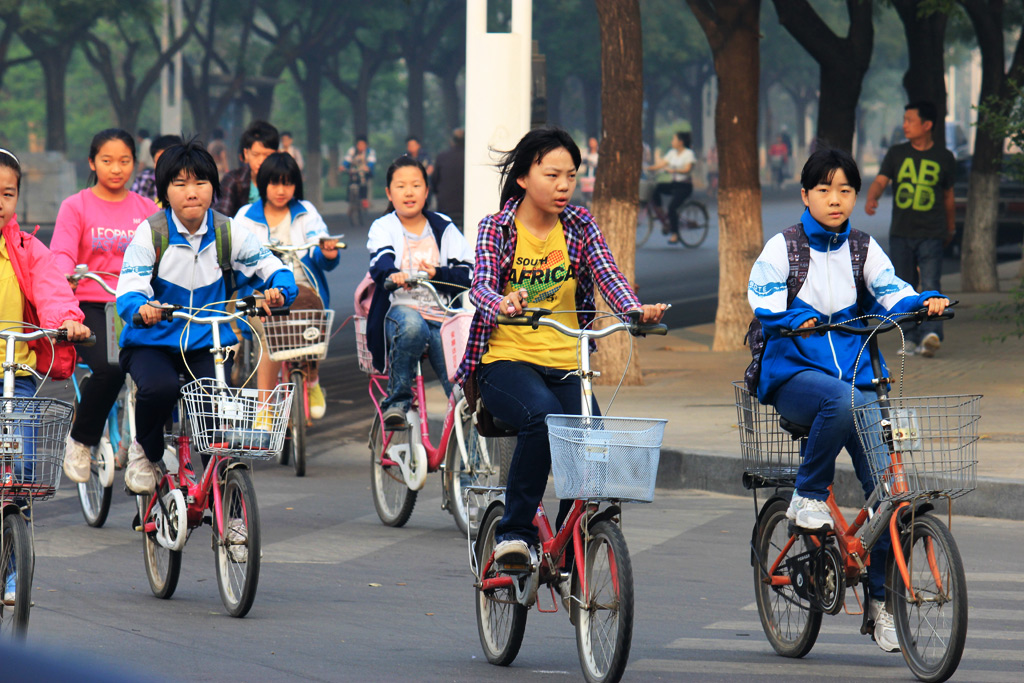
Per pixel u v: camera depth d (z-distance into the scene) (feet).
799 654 59.52
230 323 70.64
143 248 68.95
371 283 91.30
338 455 115.55
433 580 75.05
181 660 58.18
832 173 58.03
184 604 69.46
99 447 87.76
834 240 58.85
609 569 53.47
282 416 65.31
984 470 93.09
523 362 56.70
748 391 59.88
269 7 502.38
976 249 215.51
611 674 52.19
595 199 136.56
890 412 54.70
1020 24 280.72
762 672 57.16
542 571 56.13
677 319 202.69
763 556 61.52
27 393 58.65
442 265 89.56
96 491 89.10
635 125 134.62
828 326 56.85
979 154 213.66
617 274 56.54
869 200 147.74
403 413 86.63
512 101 120.57
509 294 54.34
